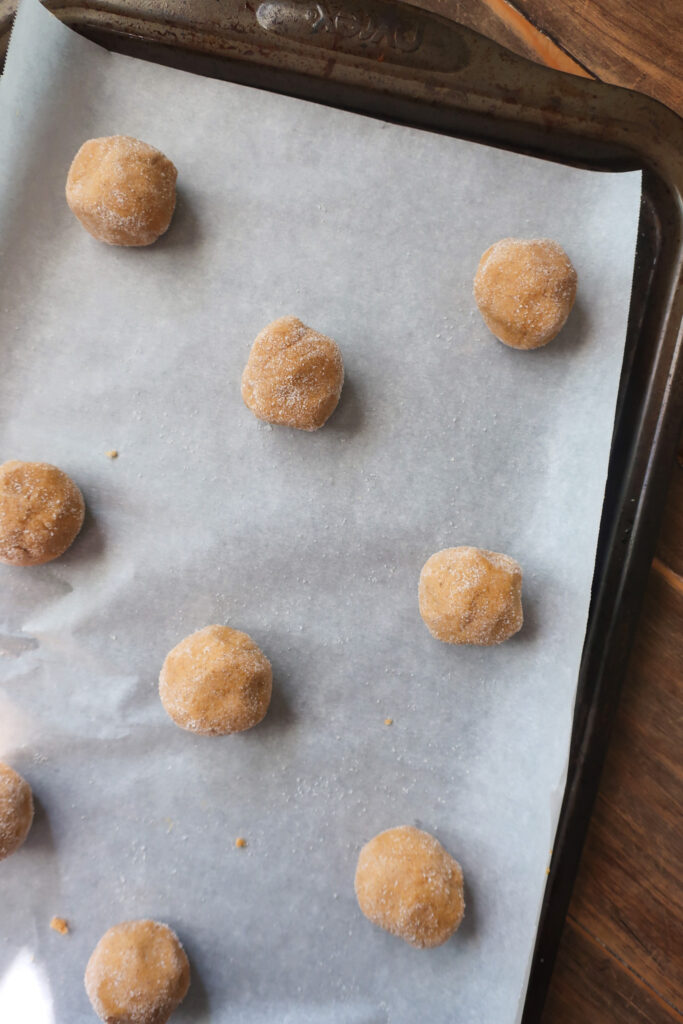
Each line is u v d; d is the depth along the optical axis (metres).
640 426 0.38
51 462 0.38
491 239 0.38
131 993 0.35
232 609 0.38
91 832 0.37
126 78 0.37
